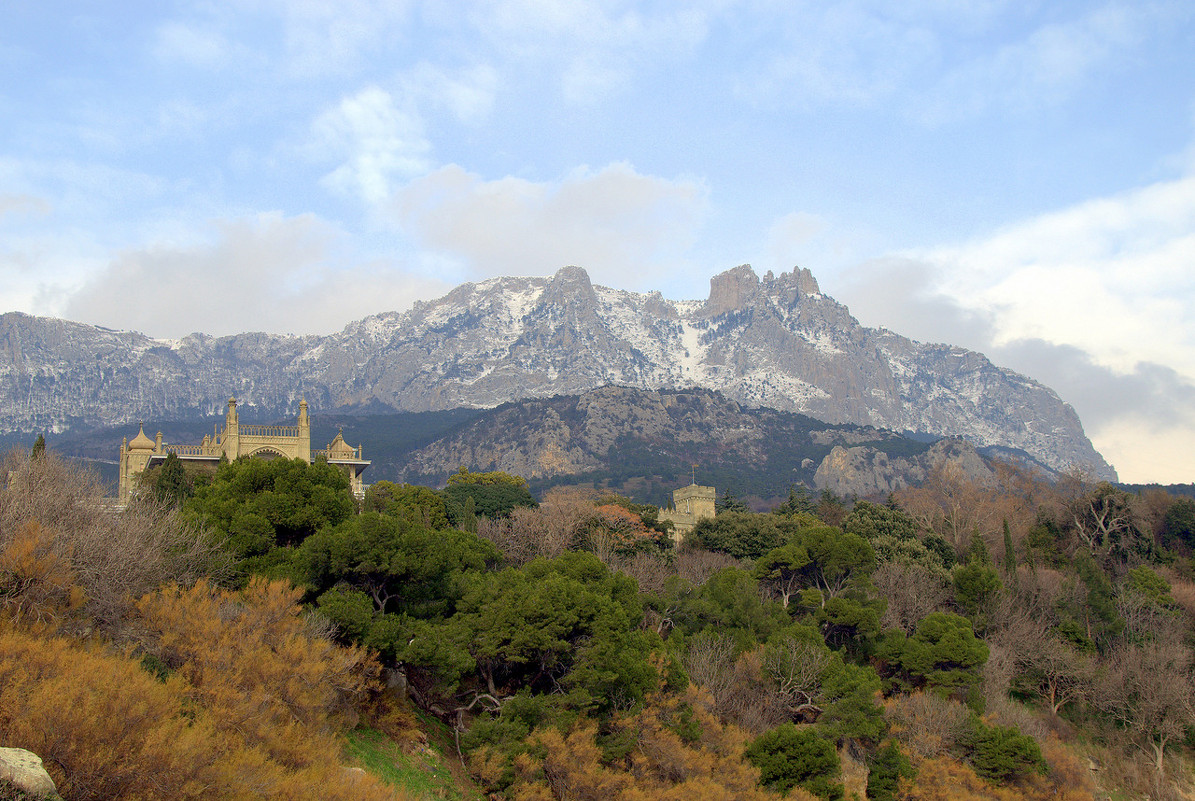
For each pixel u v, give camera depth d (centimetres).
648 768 4622
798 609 7819
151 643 3575
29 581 3344
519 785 4178
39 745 2575
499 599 5150
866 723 5906
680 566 9788
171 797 2744
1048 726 7812
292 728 3481
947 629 7462
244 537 4962
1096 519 12206
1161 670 7925
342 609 4431
